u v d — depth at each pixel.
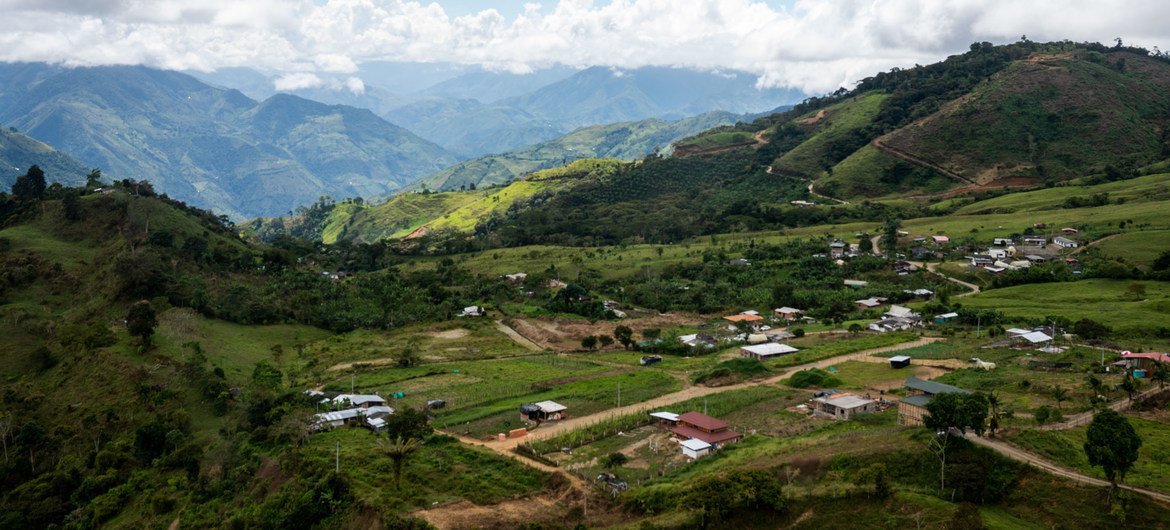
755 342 149.88
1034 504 67.38
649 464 83.69
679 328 172.25
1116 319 136.75
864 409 96.12
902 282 196.62
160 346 136.12
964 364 117.88
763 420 96.44
